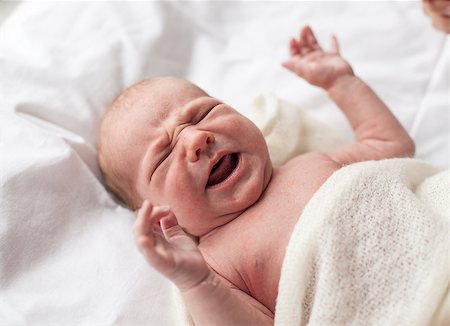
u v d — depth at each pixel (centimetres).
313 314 95
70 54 148
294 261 97
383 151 131
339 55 142
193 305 92
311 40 145
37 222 117
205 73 160
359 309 95
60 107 138
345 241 98
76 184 124
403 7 161
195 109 114
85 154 133
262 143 115
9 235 113
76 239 119
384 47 159
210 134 108
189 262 85
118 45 153
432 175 121
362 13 163
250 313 97
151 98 119
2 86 137
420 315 91
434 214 101
